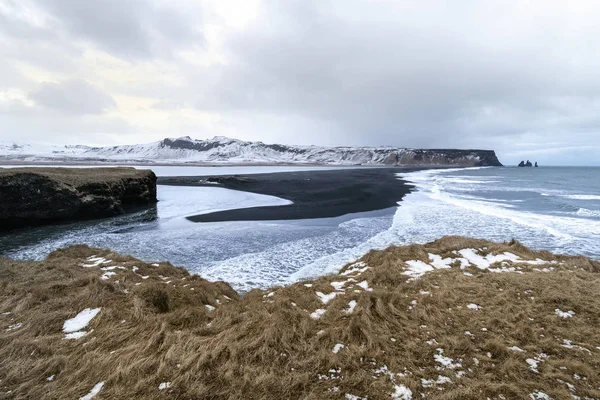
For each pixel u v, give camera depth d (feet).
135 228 69.10
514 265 27.61
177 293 22.47
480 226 66.59
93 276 23.81
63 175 83.56
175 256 47.11
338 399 11.44
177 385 12.02
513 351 14.10
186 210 93.20
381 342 14.84
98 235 62.13
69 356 14.29
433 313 17.98
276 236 59.21
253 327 16.39
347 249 50.03
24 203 70.49
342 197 116.57
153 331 16.31
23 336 15.94
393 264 28.25
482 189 148.25
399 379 12.30
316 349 14.53
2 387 12.42
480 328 16.26
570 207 90.48
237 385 12.07
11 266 28.32
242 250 50.06
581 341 14.98
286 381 12.31
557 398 11.28
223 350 14.05
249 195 127.75
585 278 23.50
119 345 15.33
